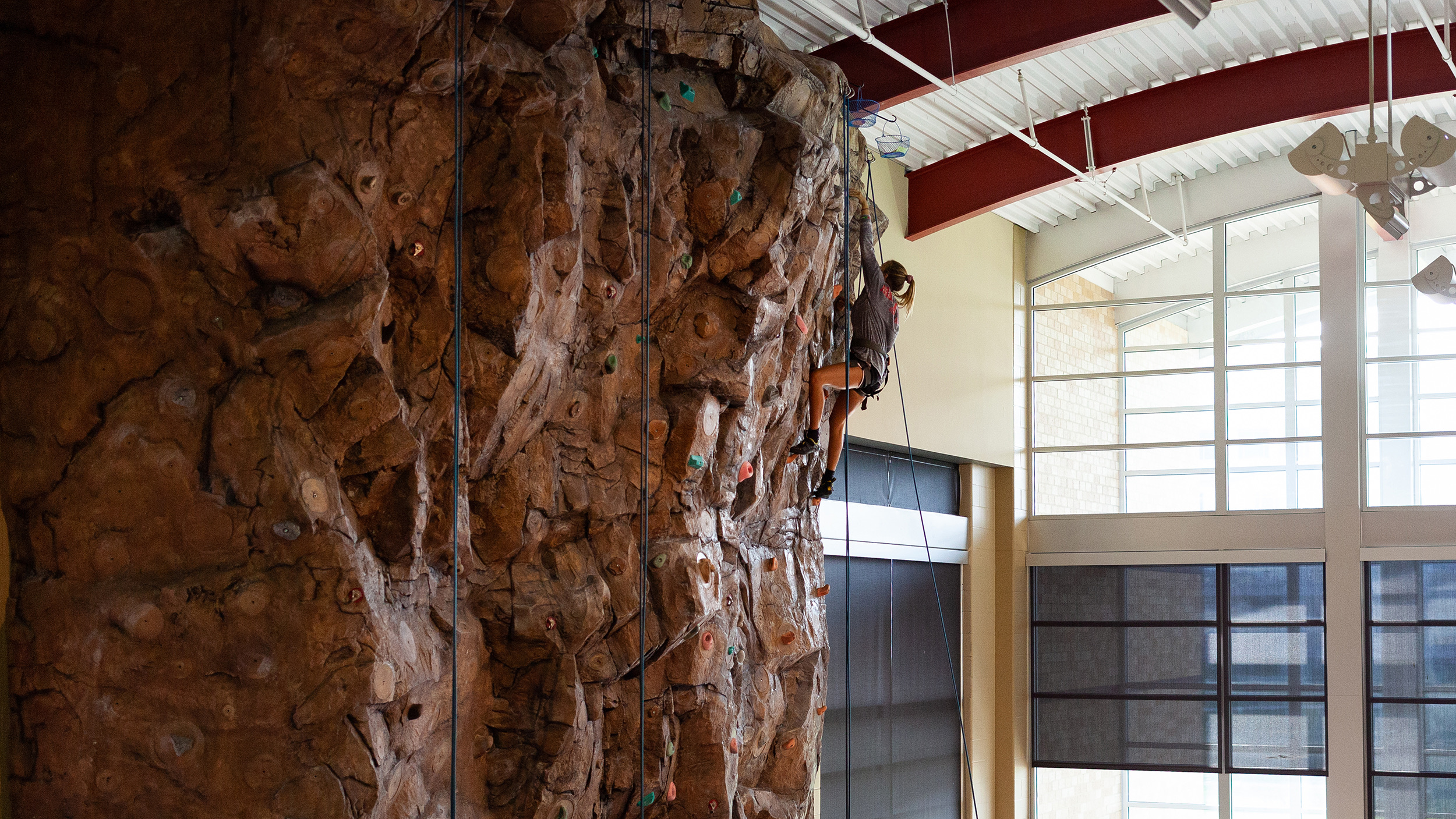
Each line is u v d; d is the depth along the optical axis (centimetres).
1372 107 895
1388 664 1464
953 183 1395
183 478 464
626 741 647
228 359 475
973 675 1552
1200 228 1598
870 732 1361
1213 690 1549
